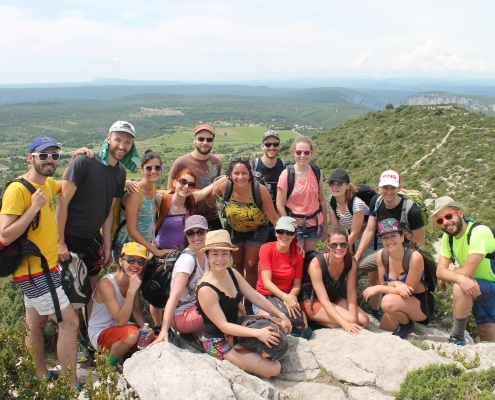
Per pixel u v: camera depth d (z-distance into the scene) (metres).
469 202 42.38
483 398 3.81
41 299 4.70
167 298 5.55
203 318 4.98
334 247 5.70
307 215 6.83
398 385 4.56
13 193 4.48
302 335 5.68
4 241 4.43
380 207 6.71
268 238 7.01
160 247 6.39
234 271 5.22
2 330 4.05
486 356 5.13
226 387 3.99
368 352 5.04
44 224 4.70
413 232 6.59
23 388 3.77
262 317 4.99
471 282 5.87
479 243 5.89
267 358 4.77
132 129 5.48
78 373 5.41
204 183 7.27
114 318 5.28
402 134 67.56
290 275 5.97
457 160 53.53
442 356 5.24
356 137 74.06
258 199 6.37
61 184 5.22
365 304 7.44
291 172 6.82
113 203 6.00
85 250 5.52
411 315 6.07
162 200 6.38
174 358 4.40
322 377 4.80
